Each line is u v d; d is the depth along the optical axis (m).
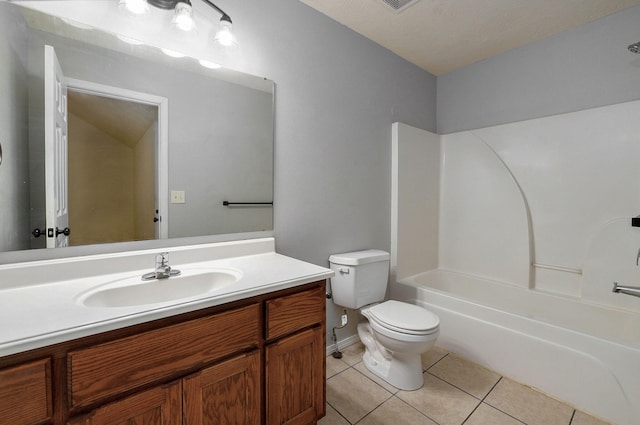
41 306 0.84
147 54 1.28
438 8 1.83
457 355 1.99
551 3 1.79
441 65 2.62
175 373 0.87
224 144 1.50
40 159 1.07
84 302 0.93
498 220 2.42
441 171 2.81
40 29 1.07
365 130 2.17
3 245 1.01
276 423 1.10
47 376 0.69
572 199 2.08
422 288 2.20
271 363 1.08
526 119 2.30
